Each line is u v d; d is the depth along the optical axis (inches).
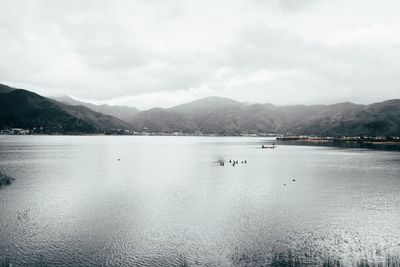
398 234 1411.2
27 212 1761.8
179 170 3705.7
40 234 1421.0
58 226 1529.3
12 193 2266.2
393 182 2780.5
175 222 1599.4
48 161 4613.7
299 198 2126.0
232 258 1181.1
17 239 1360.7
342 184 2687.0
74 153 6294.3
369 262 1135.6
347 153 6574.8
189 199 2107.5
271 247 1277.1
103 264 1139.3
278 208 1859.0
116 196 2198.6
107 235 1414.9
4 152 6200.8
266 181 2861.7
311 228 1497.3
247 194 2267.5
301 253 1216.8
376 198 2118.6
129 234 1428.4
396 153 6496.1
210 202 2017.7
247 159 5255.9
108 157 5511.8
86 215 1715.1
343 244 1300.4
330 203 1983.3
